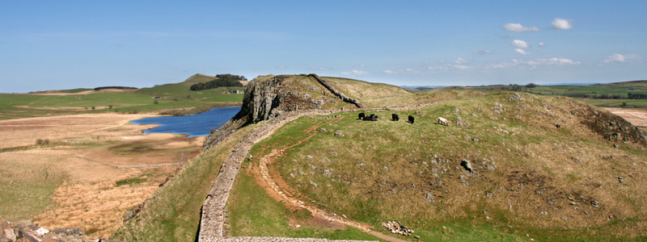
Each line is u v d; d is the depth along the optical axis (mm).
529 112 75062
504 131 65750
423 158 51062
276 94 100188
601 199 47156
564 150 58812
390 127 62469
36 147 110312
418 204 42625
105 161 89812
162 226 36438
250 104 116562
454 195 44969
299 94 96750
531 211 44031
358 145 53875
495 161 52344
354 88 119750
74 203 59844
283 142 54781
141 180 73625
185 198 40500
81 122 195500
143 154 99750
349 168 47344
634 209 46094
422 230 38438
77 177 74062
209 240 31906
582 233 41438
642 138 68125
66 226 50750
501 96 81375
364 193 43188
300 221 37219
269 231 34844
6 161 83000
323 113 76312
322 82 107188
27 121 195375
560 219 43312
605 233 41625
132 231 36719
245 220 36125
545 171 51625
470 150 54344
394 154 51500
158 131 160375
